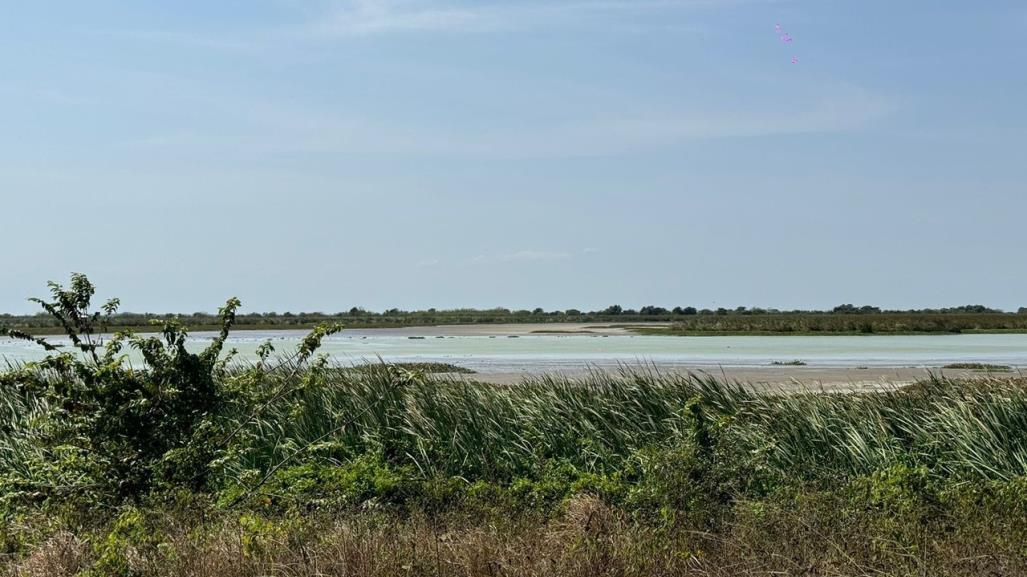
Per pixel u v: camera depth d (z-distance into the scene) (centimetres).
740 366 4078
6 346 6556
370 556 693
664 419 1320
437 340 7825
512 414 1347
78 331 1008
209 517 843
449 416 1308
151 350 957
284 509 960
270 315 16388
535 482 1104
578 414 1307
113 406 929
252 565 695
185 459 934
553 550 727
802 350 5762
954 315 16350
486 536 761
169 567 704
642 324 14188
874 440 1220
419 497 997
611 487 994
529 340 7806
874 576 683
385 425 1270
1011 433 1186
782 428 1254
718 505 916
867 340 7675
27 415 1182
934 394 1405
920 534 771
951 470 1159
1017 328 10550
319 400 1316
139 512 824
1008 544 731
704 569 714
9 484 935
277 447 1216
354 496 1002
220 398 995
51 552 760
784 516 817
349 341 7562
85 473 930
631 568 690
